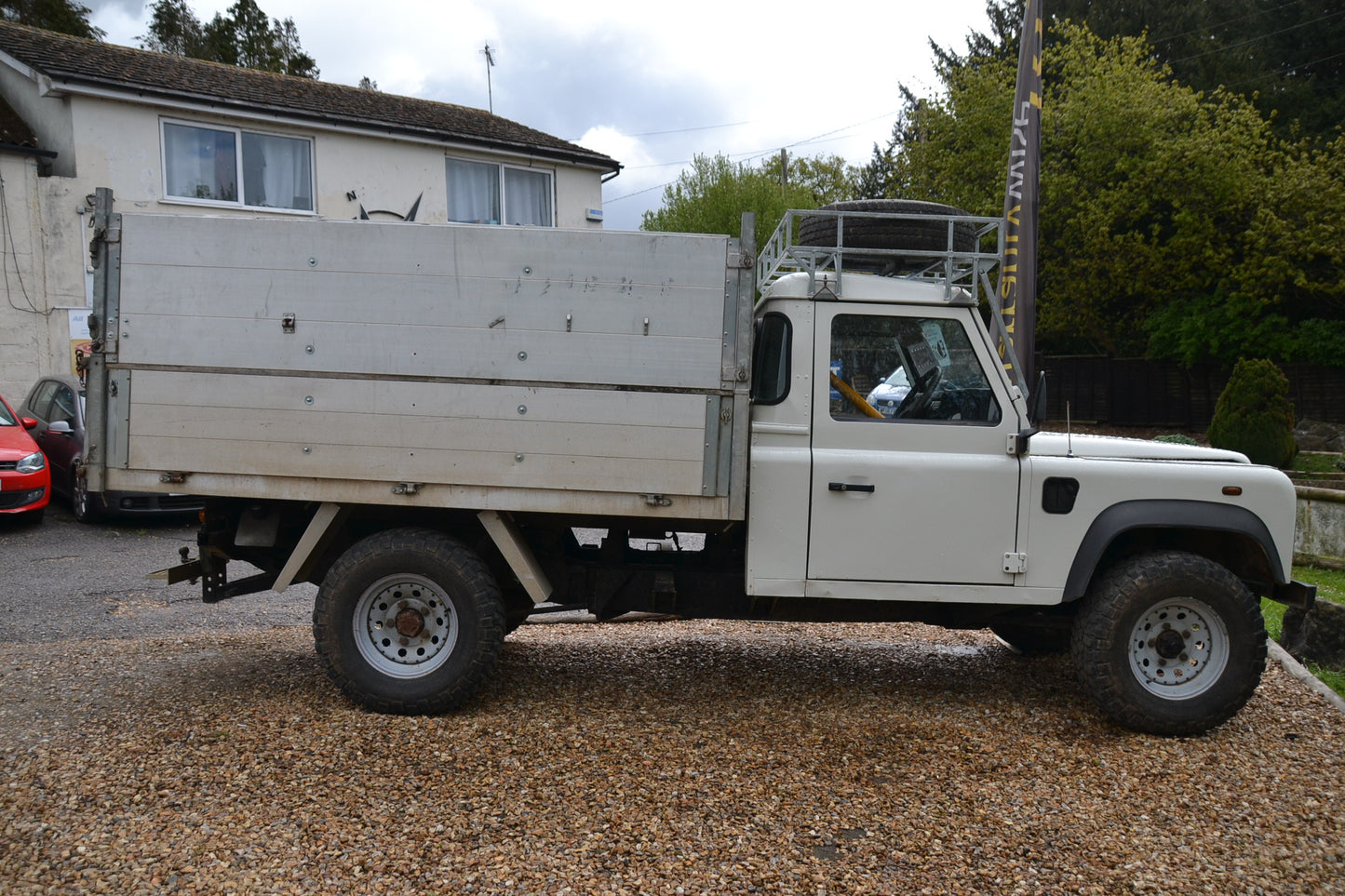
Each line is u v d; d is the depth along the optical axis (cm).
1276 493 445
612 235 415
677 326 415
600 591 478
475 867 301
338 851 308
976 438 445
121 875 291
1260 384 1423
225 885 287
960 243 472
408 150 1606
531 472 420
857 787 371
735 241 414
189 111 1394
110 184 1341
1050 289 2391
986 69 2458
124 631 636
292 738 400
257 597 747
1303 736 445
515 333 418
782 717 454
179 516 1092
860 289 447
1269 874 314
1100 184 2267
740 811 346
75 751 379
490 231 417
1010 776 388
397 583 442
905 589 440
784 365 444
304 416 423
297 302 422
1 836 311
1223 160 2102
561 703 465
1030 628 571
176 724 413
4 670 496
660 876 299
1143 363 2350
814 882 299
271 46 3869
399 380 421
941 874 308
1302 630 582
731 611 478
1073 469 441
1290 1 2891
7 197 1266
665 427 416
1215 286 2252
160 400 425
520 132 1822
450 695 434
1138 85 2227
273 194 1492
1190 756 416
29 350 1295
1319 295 2094
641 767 384
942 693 504
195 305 423
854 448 442
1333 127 2683
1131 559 448
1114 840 334
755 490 437
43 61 1294
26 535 980
